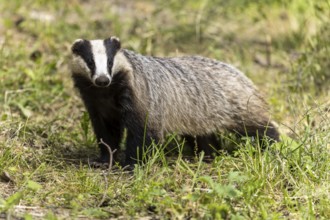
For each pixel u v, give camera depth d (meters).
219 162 13.12
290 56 20.83
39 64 19.61
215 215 10.59
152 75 14.29
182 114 14.74
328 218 10.91
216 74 15.40
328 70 18.81
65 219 10.77
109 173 12.56
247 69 20.52
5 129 15.08
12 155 13.84
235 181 12.09
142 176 12.32
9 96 17.53
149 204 11.23
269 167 12.41
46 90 18.27
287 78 19.16
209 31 23.58
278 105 17.50
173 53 21.84
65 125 16.38
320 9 20.02
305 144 13.17
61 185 12.31
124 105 13.86
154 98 14.17
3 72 18.38
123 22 24.11
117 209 11.32
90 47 13.68
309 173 12.34
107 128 14.70
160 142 14.41
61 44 21.67
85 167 13.94
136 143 14.02
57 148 14.88
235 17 24.59
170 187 12.14
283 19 24.50
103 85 13.23
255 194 11.41
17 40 21.92
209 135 15.45
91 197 11.83
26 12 24.23
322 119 14.20
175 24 23.81
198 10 24.42
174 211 10.73
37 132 15.51
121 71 13.68
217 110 15.15
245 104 15.35
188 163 13.99
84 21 23.98
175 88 14.62
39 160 13.78
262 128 15.45
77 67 13.91
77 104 17.66
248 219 10.72
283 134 14.50
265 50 22.84
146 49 21.27
